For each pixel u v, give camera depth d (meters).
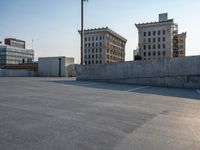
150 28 118.31
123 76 24.94
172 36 116.62
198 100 12.05
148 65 23.41
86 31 131.75
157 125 6.24
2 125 5.50
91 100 10.43
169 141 4.89
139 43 120.88
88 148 4.27
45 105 8.48
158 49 116.69
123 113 7.67
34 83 19.81
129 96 12.73
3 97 10.05
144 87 20.34
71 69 50.09
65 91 13.90
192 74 20.91
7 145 4.23
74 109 7.96
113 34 135.88
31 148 4.14
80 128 5.57
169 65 22.20
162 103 10.45
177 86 21.70
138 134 5.32
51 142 4.49
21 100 9.40
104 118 6.77
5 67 63.78
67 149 4.16
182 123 6.61
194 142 4.88
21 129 5.26
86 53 132.62
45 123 5.88
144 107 9.12
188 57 21.19
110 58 134.00
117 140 4.82
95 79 26.92
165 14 120.38
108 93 13.87
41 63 51.75
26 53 134.62
